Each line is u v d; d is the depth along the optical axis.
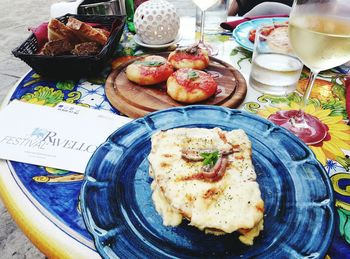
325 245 0.40
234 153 0.51
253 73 0.83
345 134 0.66
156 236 0.42
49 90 0.82
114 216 0.44
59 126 0.65
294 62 0.81
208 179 0.46
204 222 0.41
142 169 0.53
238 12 1.72
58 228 0.46
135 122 0.61
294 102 0.78
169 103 0.75
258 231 0.43
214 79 0.84
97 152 0.54
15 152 0.58
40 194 0.51
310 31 0.54
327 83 0.86
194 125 0.62
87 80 0.87
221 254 0.40
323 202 0.46
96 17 1.05
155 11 0.98
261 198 0.46
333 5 0.65
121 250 0.39
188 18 1.34
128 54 1.02
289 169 0.51
